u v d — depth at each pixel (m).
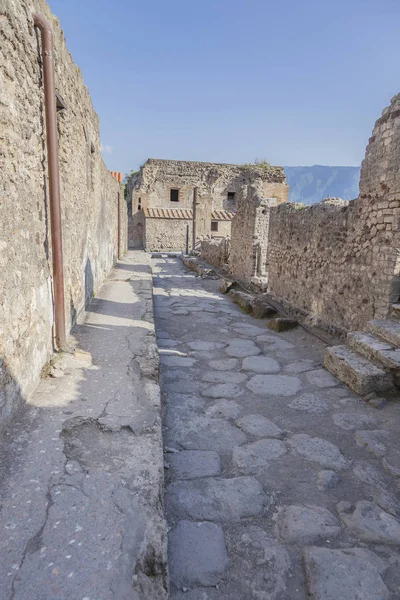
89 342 4.74
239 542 2.32
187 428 3.65
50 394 3.25
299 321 7.51
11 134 2.75
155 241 25.92
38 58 3.45
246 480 2.89
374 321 5.15
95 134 7.73
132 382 3.57
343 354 4.91
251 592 2.00
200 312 8.77
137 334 5.17
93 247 7.74
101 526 1.89
